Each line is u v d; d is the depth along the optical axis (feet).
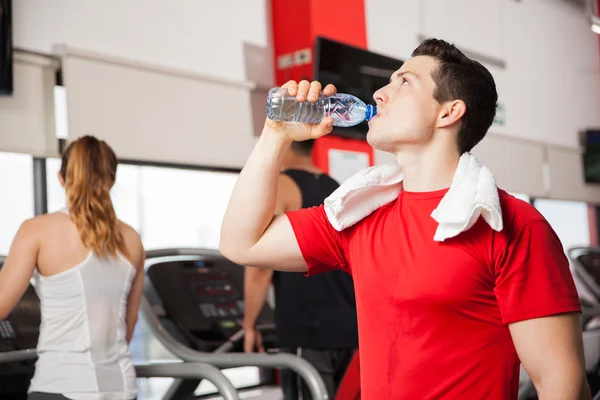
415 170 4.17
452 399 3.79
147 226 14.65
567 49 24.38
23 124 11.24
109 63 12.23
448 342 3.79
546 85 23.22
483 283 3.76
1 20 10.64
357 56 15.80
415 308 3.85
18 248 6.64
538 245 3.70
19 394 8.93
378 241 4.15
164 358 13.12
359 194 4.25
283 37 15.71
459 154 4.20
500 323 3.79
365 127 16.25
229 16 14.85
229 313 11.29
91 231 6.75
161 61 13.44
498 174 20.25
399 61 17.02
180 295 11.16
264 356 8.15
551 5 23.90
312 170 9.18
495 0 21.71
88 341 6.67
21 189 11.84
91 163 6.91
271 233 4.51
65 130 11.82
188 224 14.79
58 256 6.68
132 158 12.48
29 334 9.18
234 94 14.44
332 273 8.87
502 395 3.80
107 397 6.69
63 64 11.60
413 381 3.85
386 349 3.97
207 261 11.94
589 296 19.36
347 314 8.81
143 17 13.23
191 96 13.56
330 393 8.79
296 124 4.40
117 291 6.97
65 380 6.55
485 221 3.78
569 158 23.18
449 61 4.19
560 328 3.63
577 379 3.56
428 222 3.98
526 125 22.13
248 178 4.42
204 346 10.69
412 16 18.89
